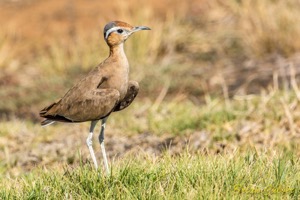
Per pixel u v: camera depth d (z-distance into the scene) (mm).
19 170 14336
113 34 11156
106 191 9906
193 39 26719
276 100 16797
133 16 27641
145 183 9953
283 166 10328
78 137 16656
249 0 26281
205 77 23094
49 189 10266
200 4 30656
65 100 11234
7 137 17016
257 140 14375
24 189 10586
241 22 26422
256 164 10633
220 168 10414
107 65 11180
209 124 15922
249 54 24812
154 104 18969
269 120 15461
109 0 31484
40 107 22109
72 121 11273
